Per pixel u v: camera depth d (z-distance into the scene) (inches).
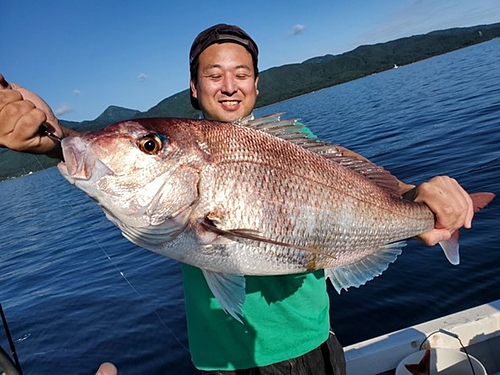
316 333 30.0
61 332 80.9
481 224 82.7
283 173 25.6
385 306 64.7
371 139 214.7
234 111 33.6
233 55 32.7
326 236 26.5
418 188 30.5
